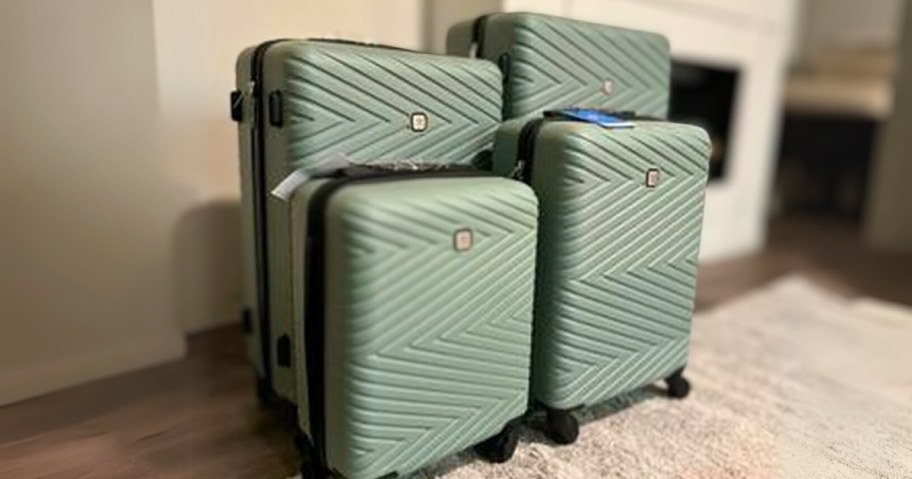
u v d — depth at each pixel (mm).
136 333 1619
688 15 2506
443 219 1033
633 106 1582
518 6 1913
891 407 1525
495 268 1115
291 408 1308
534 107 1401
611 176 1230
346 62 1160
